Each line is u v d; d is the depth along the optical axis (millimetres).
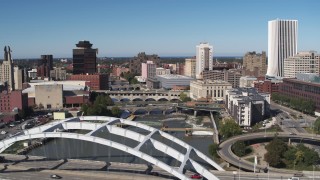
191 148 195375
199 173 173500
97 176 182500
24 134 198375
